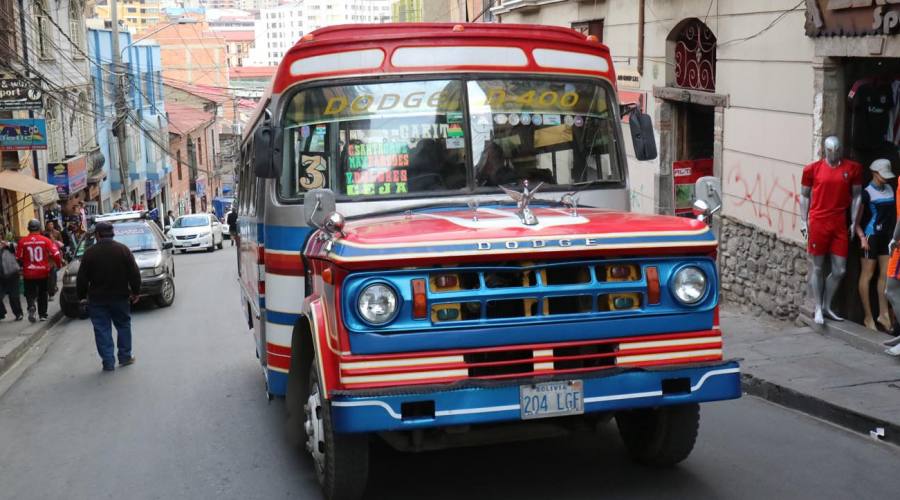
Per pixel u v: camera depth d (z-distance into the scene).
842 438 6.77
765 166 11.39
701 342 4.98
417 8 54.28
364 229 5.10
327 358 4.90
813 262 9.79
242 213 9.44
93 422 8.74
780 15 10.88
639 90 15.69
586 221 5.16
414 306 4.63
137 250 19.00
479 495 5.62
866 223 9.55
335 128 6.18
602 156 6.52
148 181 53.38
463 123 6.23
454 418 4.62
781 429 7.04
